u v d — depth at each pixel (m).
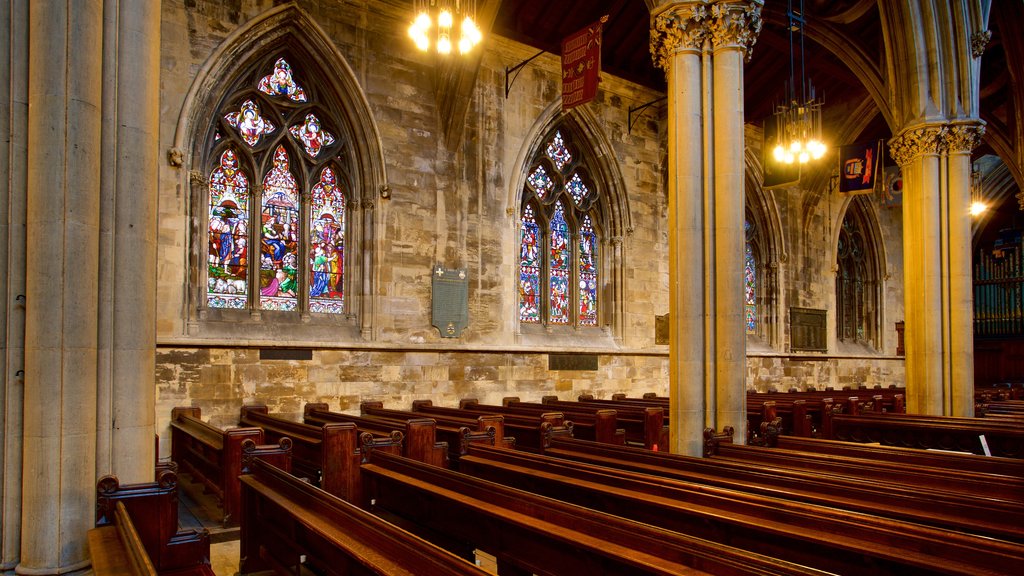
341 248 19.19
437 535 7.66
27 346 5.88
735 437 12.58
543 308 23.28
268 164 18.17
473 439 10.51
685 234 13.10
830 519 5.48
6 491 5.82
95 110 6.17
